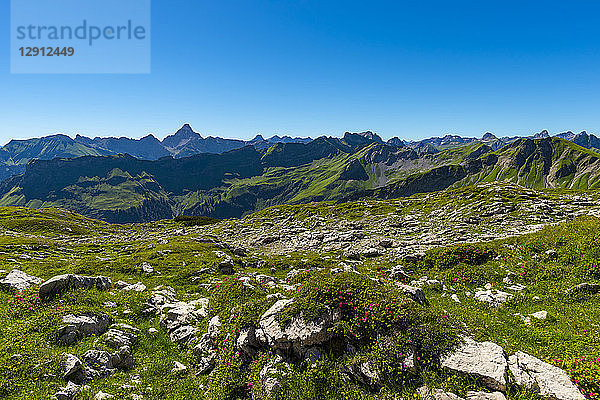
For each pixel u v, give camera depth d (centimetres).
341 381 1325
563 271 2206
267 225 8800
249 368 1499
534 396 1145
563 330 1623
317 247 5097
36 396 1191
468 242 3656
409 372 1286
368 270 3142
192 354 1739
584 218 3550
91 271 3438
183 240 6053
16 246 5166
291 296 1825
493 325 1745
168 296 2561
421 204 8356
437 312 1580
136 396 1356
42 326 1647
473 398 1152
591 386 1167
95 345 1616
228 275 3362
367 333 1445
